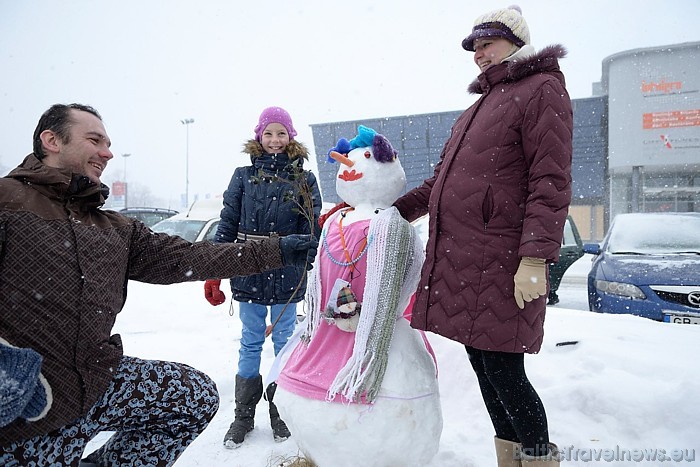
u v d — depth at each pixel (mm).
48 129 2082
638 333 4020
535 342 2262
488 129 2342
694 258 6164
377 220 2541
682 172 27641
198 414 2283
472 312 2277
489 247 2281
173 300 7309
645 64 26531
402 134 24422
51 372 1875
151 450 2268
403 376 2371
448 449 2938
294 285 3408
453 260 2344
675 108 26500
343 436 2289
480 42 2512
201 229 10977
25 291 1860
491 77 2445
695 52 25844
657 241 6824
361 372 2318
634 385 3076
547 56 2287
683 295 5582
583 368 3404
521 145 2295
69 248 1944
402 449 2301
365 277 2502
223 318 6359
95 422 2064
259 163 3408
